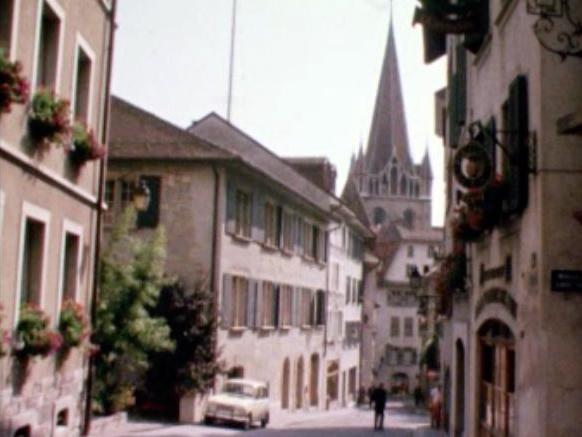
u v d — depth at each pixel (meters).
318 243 43.16
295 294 38.66
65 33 12.80
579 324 9.76
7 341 10.21
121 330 22.47
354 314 55.03
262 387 28.52
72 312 13.36
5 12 10.49
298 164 48.25
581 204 9.87
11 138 10.74
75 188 13.65
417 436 23.88
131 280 22.62
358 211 78.00
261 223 32.88
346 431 27.03
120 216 24.94
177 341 26.86
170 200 28.44
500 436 12.80
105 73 15.44
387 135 123.38
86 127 13.65
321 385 44.62
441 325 25.11
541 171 9.95
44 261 12.30
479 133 12.48
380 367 91.88
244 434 23.91
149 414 27.20
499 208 11.78
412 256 96.62
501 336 12.91
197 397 27.06
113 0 15.53
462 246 17.06
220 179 28.41
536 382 10.05
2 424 10.84
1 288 10.68
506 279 11.99
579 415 9.66
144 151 28.22
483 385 14.62
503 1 12.38
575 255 9.84
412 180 122.75
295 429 27.58
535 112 10.23
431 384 38.31
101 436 20.09
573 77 9.98
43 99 11.52
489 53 13.65
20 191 11.20
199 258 28.14
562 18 10.02
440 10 13.90
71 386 14.10
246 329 31.41
